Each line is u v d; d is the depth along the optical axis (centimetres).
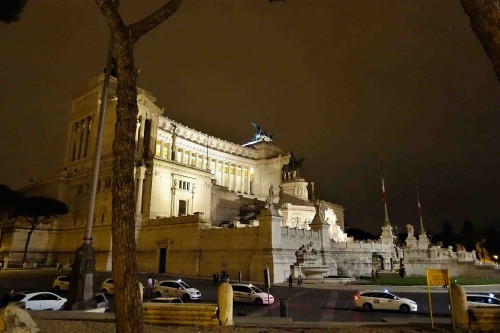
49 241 8331
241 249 5562
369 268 7081
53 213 7750
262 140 15000
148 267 6769
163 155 11131
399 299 2900
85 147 10325
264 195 13650
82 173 8850
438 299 3669
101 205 7744
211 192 9575
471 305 2559
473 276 6500
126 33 1095
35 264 7350
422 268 7019
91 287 2042
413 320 1944
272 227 5303
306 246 5825
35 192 10200
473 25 880
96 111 10169
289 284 4784
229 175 13412
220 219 9731
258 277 5172
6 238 8025
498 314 1535
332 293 4109
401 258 7075
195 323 1572
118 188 970
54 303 2600
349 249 7012
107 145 9119
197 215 6259
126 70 1065
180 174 8419
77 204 8788
